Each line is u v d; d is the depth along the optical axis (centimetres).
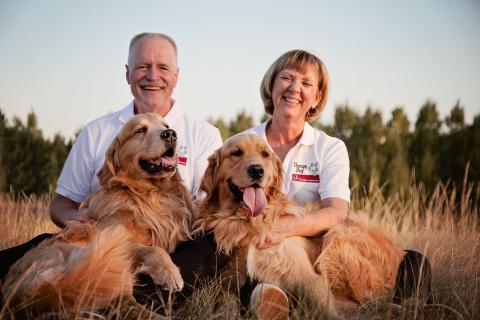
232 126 1123
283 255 381
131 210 389
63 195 463
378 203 784
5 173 1026
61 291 294
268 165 410
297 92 464
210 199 422
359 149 983
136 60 477
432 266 454
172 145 400
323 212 421
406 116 1030
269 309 318
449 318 338
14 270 321
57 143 1058
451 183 941
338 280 395
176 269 341
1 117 1060
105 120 481
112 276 306
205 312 329
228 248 389
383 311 340
